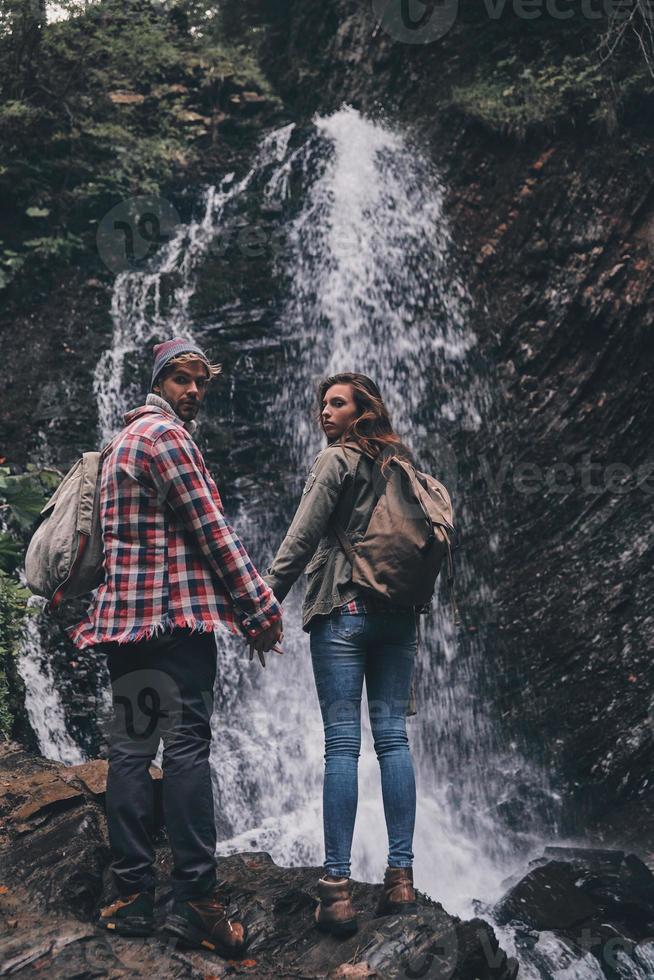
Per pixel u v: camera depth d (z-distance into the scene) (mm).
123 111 9953
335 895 2420
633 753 7684
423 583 2572
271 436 9375
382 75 11109
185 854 2314
